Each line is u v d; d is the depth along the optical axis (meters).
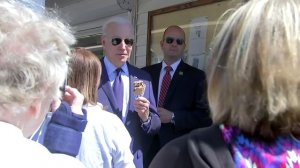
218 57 1.02
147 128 2.87
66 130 1.60
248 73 0.94
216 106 1.02
